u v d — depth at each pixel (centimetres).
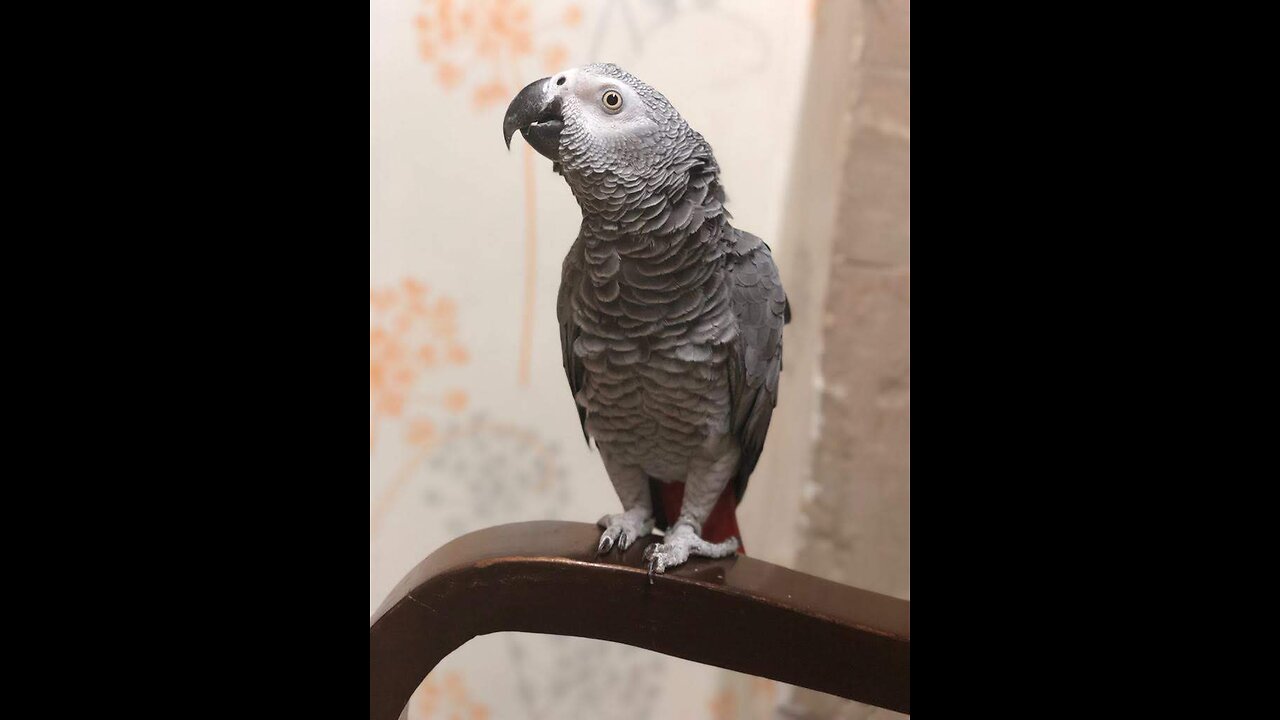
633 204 101
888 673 91
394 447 193
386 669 95
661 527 130
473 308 191
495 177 187
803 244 182
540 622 97
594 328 109
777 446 204
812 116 182
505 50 184
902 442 158
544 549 100
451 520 195
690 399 110
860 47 152
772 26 188
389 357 191
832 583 100
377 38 182
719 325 107
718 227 106
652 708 208
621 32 186
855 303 157
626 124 101
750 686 201
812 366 166
